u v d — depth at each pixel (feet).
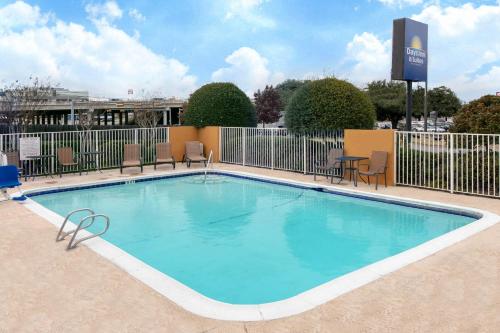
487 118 40.40
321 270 21.31
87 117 148.46
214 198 38.60
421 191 36.47
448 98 131.95
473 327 13.15
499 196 32.81
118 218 31.53
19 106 84.38
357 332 12.84
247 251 24.23
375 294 15.56
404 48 44.57
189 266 21.95
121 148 54.03
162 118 232.12
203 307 14.60
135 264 18.93
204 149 61.05
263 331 12.94
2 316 14.11
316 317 13.80
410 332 12.84
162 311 14.33
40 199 38.06
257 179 46.47
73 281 17.04
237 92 62.08
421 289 15.99
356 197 36.83
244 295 18.44
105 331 13.05
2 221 26.78
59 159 46.47
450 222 29.48
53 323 13.58
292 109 48.08
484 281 16.75
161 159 53.21
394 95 133.69
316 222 30.25
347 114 45.24
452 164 35.14
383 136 39.65
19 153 43.91
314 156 46.65
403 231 27.84
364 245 25.20
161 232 28.02
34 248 21.30
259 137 53.26
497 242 21.72
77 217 31.53
